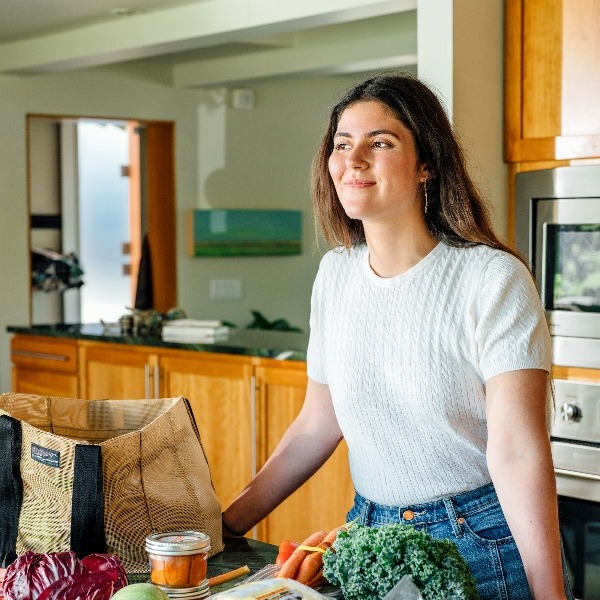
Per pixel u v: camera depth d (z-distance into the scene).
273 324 6.80
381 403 1.70
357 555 1.32
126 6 4.70
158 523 1.64
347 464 3.61
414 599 1.26
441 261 1.67
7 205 6.04
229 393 4.07
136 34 4.95
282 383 3.86
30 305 6.16
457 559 1.32
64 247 7.90
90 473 1.57
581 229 3.04
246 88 6.96
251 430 3.98
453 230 1.68
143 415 1.84
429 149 1.66
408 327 1.67
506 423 1.54
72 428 1.85
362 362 1.71
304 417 1.91
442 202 1.68
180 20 4.74
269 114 7.11
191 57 6.41
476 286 1.62
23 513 1.64
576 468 3.05
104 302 8.16
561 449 3.08
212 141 6.89
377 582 1.30
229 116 6.95
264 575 1.59
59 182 7.89
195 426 1.77
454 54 3.06
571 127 3.03
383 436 1.72
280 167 7.20
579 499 3.05
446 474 1.67
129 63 6.50
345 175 1.65
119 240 8.19
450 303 1.64
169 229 6.85
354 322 1.74
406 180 1.63
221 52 6.23
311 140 7.31
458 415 1.64
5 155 6.01
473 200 1.70
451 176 1.68
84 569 1.39
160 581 1.46
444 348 1.64
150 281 5.18
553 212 3.11
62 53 5.39
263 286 7.18
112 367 4.63
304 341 4.32
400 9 4.10
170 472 1.68
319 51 5.88
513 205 3.23
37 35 5.45
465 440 1.65
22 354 5.19
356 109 1.65
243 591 1.36
